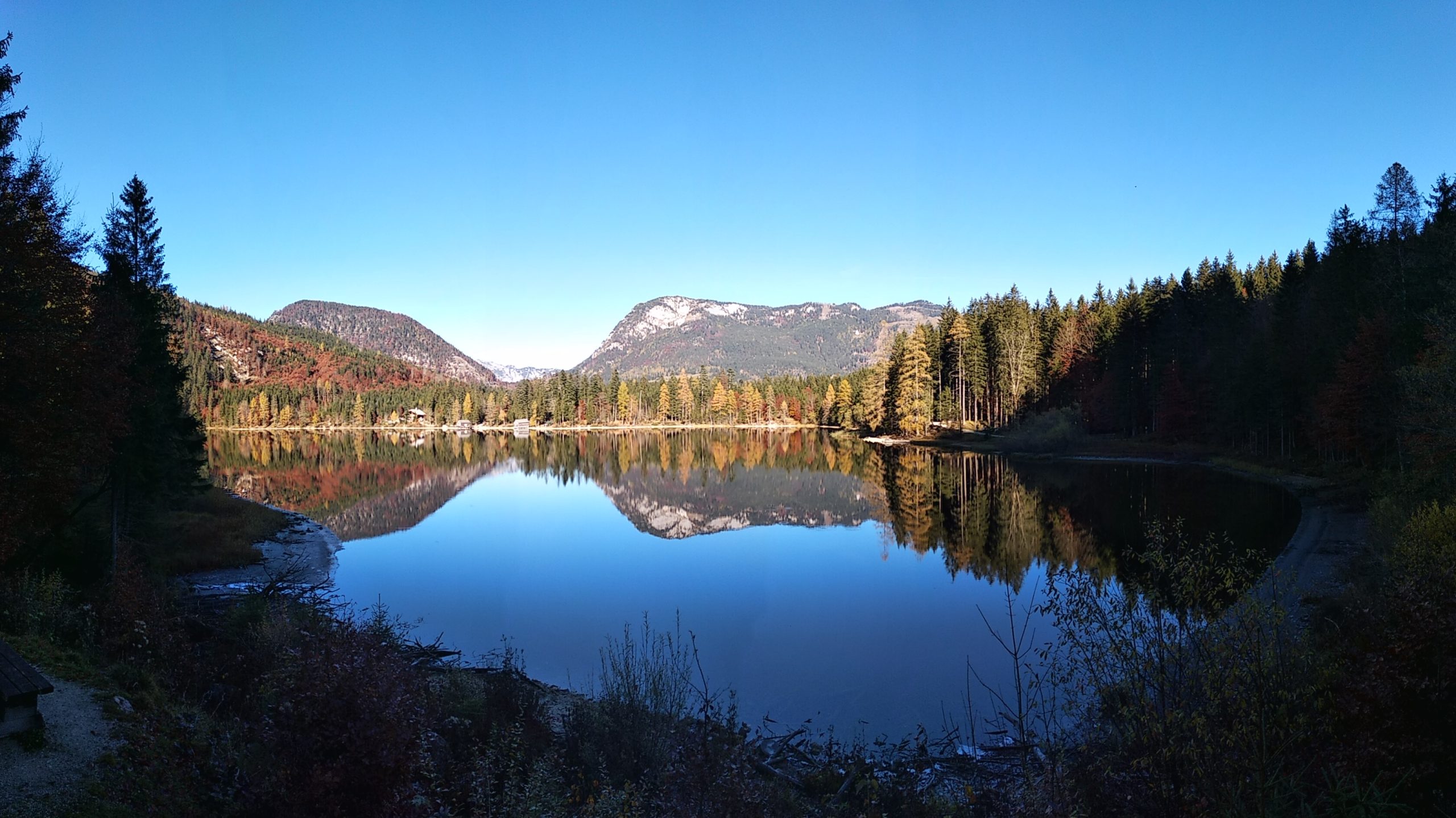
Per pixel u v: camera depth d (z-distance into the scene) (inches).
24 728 245.3
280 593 711.7
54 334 468.4
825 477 2094.0
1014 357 3154.5
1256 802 163.5
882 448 3176.7
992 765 366.9
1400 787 163.9
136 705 295.0
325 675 201.8
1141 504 1349.7
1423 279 1222.3
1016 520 1243.2
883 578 871.7
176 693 346.3
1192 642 184.4
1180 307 2714.1
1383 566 508.1
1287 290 2010.3
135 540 824.3
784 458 2844.5
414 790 207.0
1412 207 1428.4
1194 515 1193.4
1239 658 177.9
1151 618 193.9
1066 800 200.2
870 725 450.6
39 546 619.5
